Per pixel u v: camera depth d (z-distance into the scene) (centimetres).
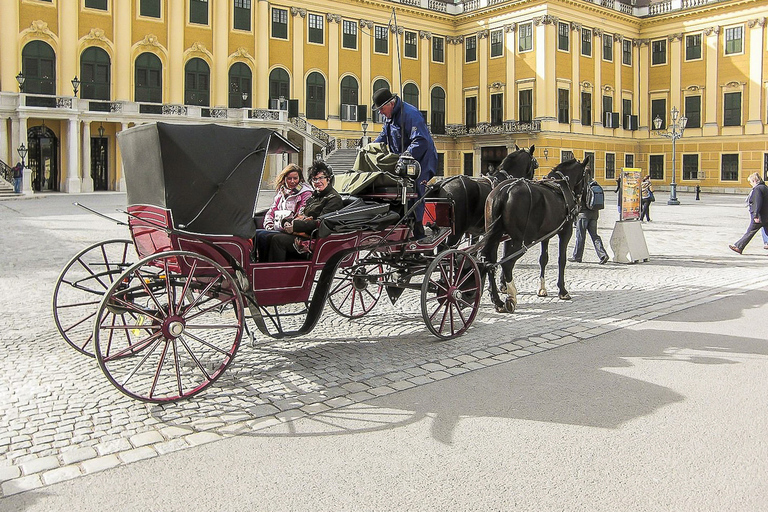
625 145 5719
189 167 598
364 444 502
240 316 614
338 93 5106
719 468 461
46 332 812
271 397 600
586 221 1463
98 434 516
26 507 411
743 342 791
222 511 407
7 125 3916
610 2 5519
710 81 5322
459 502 417
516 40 5247
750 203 1623
